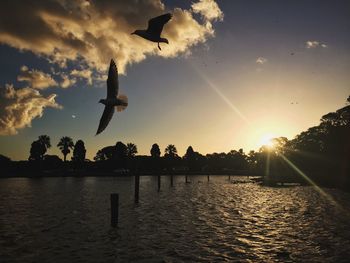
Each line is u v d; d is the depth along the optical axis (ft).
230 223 95.20
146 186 275.39
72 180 405.80
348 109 370.53
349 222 96.43
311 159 366.22
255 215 110.32
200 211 120.16
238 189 242.78
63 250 67.31
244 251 65.92
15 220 100.94
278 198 172.14
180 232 83.15
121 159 649.20
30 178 480.23
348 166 327.88
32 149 601.21
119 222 96.99
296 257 62.08
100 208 127.75
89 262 59.72
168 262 59.41
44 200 160.45
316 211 120.16
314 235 79.10
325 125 391.86
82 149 622.95
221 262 59.21
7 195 189.98
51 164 631.15
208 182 351.67
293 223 94.94
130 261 60.08
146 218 104.06
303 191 222.07
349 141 334.03
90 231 84.84
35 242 73.77
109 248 68.64
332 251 65.67
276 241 73.56
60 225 92.79
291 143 460.55
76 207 131.34
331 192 211.82
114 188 249.55
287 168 400.06
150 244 71.67
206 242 73.00
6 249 68.08
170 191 220.64
